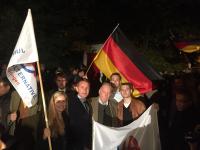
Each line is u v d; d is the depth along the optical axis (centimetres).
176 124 254
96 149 231
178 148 251
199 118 251
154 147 242
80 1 743
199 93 324
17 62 218
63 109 235
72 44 734
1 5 656
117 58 288
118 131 234
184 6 870
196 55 844
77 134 237
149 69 287
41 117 258
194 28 873
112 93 261
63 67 710
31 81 227
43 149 239
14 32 633
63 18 698
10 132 257
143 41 858
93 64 312
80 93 241
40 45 666
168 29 867
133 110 249
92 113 244
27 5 661
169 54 870
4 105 262
